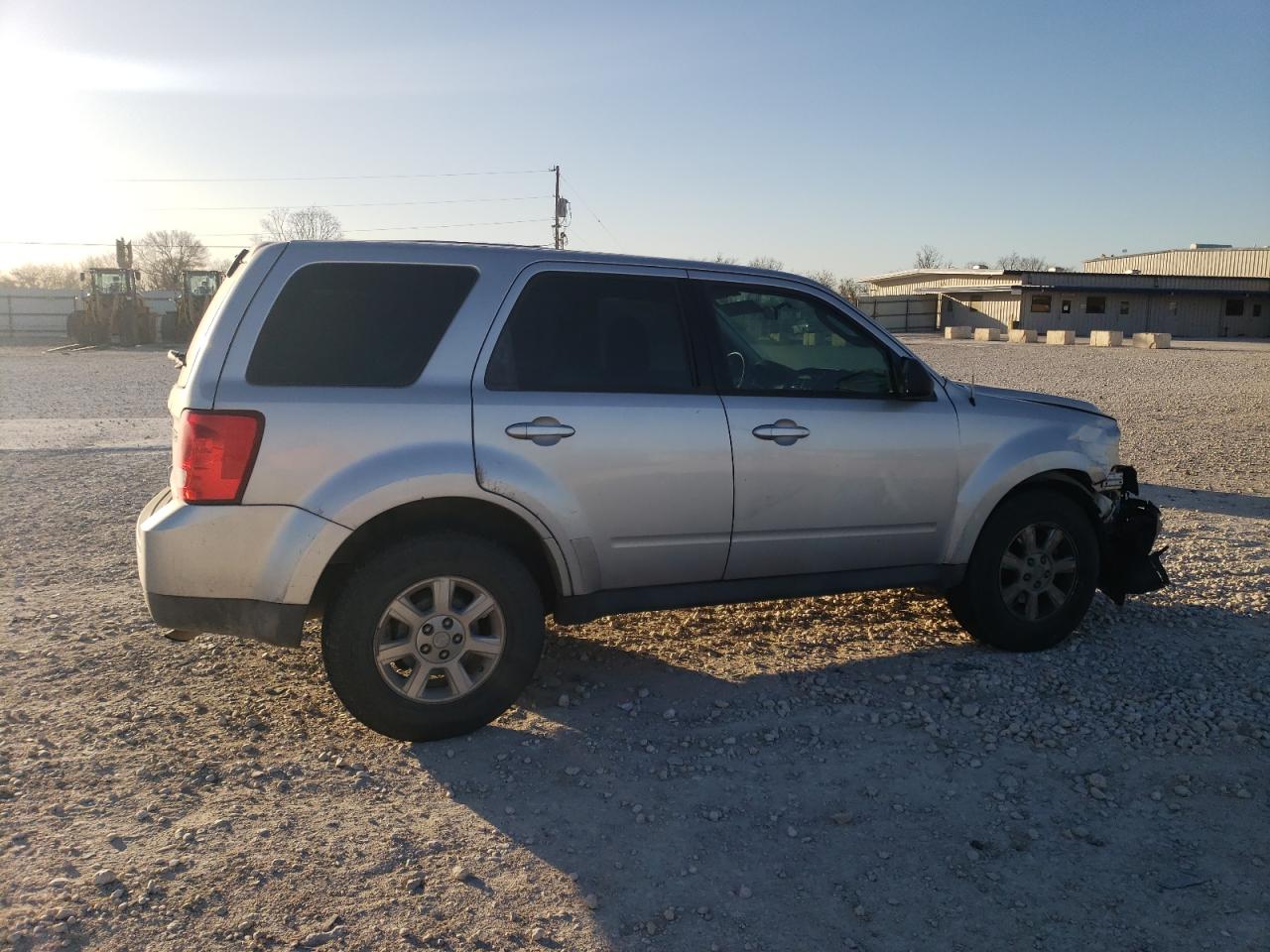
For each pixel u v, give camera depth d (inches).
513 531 172.7
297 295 158.7
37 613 223.8
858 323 194.1
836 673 193.5
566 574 169.3
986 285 2416.3
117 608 228.4
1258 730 167.8
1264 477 412.8
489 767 154.6
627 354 175.2
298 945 111.8
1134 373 1053.2
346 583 155.9
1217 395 788.0
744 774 153.0
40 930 112.1
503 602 162.7
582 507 167.6
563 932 115.6
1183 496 370.9
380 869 126.9
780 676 191.8
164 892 120.1
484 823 138.4
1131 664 199.0
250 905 118.5
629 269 178.7
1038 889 125.2
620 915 118.9
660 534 174.7
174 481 156.5
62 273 3395.7
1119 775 153.7
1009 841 135.6
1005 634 203.2
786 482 181.9
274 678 187.3
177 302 1593.3
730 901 122.0
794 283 190.9
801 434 182.4
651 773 153.4
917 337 2199.8
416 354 161.8
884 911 120.4
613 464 169.0
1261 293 2409.0
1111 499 217.6
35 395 757.3
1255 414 649.6
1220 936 115.9
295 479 152.4
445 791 146.9
